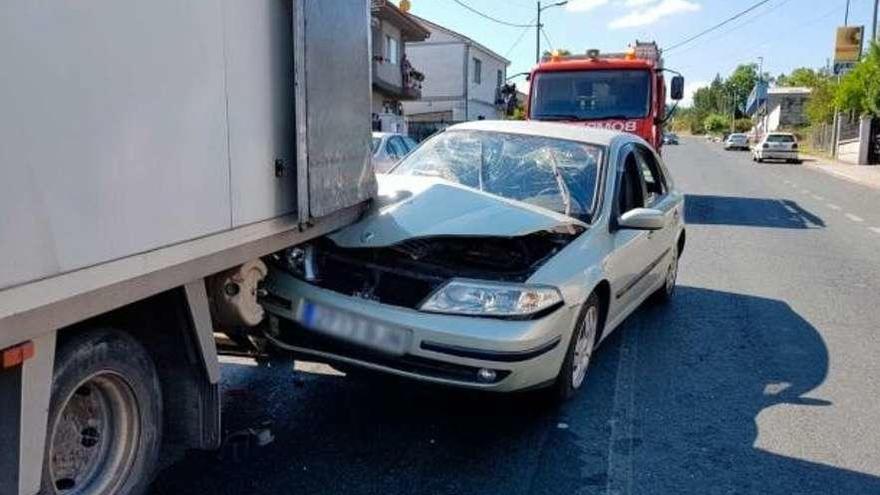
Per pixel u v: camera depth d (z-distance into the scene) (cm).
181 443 330
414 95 3378
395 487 368
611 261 502
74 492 280
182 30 271
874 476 402
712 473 398
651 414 474
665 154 4828
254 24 318
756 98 8438
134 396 298
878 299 812
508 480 380
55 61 217
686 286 851
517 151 574
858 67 3866
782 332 671
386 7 2800
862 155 3741
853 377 557
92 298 240
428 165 579
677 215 734
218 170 298
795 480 394
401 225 439
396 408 463
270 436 411
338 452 402
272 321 438
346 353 418
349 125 401
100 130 235
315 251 439
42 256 217
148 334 315
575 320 446
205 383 324
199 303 310
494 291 410
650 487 380
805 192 2233
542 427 446
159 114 262
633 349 607
